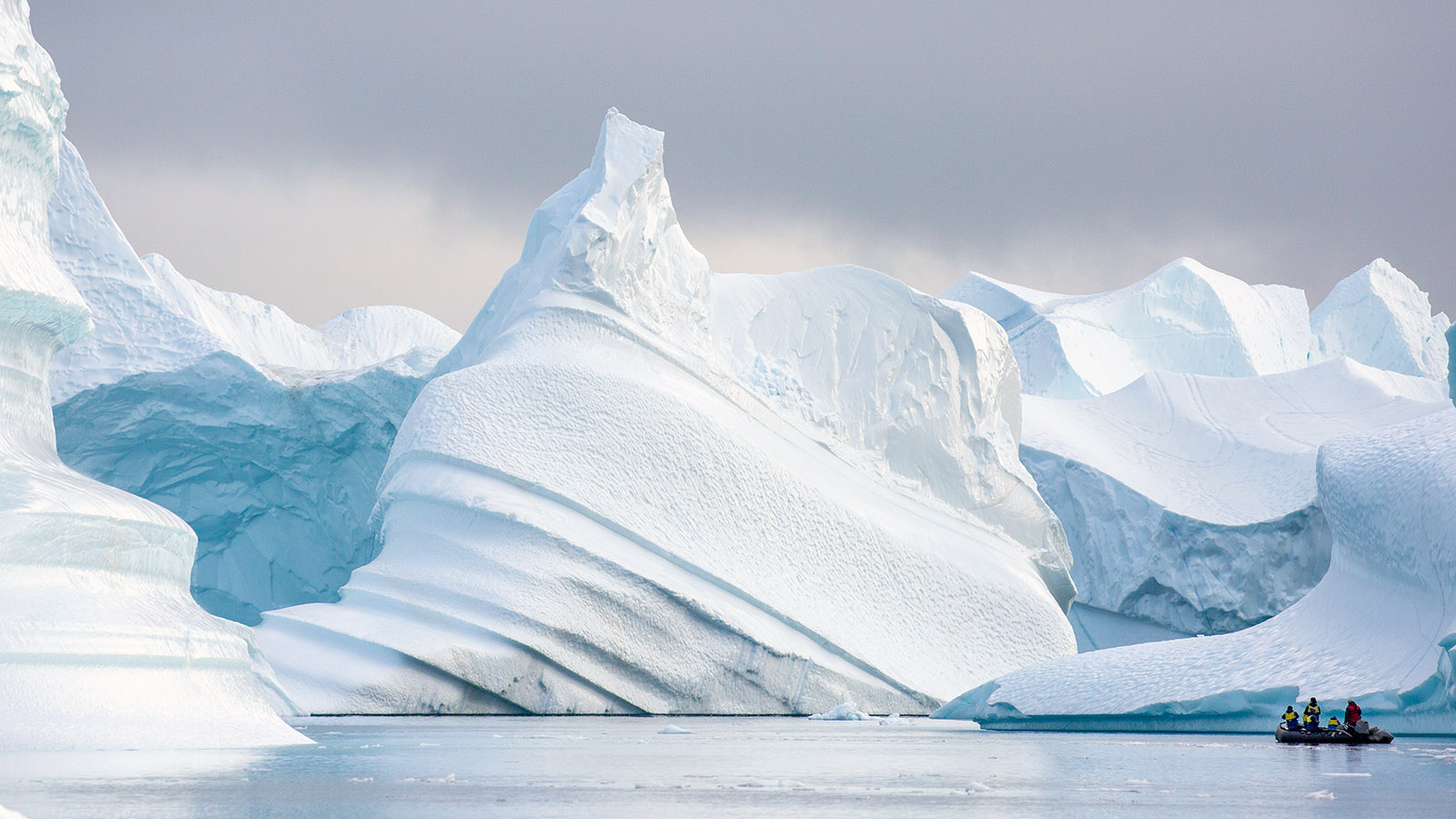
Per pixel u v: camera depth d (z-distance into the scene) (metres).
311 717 90.12
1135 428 179.75
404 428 116.75
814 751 57.03
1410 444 79.12
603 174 127.88
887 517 128.12
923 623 123.00
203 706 51.97
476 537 105.69
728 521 115.81
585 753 53.97
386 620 101.06
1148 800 35.78
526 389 115.06
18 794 33.69
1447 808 33.97
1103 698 78.81
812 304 139.88
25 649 46.41
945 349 138.88
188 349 137.25
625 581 104.69
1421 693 67.81
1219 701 74.00
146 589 53.72
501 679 98.69
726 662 106.44
